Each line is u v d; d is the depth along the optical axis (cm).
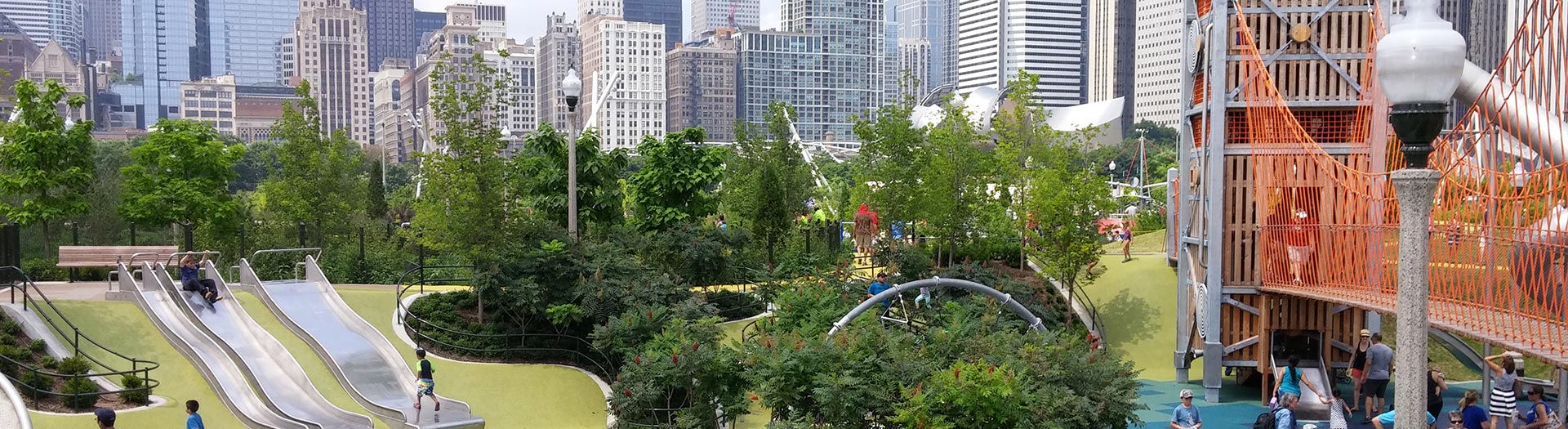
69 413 2242
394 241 4412
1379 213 2544
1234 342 3012
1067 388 1919
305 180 4488
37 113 3666
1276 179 2892
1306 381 2625
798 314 2800
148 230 4612
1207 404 2959
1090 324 3659
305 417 2531
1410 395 1053
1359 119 2844
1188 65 3136
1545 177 1911
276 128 4591
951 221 3934
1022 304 3512
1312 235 2855
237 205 4194
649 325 2753
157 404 2400
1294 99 2884
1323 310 2931
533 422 2659
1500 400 2112
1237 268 2986
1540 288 2053
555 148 3659
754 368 2112
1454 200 2111
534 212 3750
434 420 2539
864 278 3697
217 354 2758
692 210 3856
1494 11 10494
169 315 2925
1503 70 1945
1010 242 4216
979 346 2039
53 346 2583
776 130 4197
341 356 2861
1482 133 2220
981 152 4166
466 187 3122
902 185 3962
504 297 3108
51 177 3653
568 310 3009
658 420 2505
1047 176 3784
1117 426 2023
